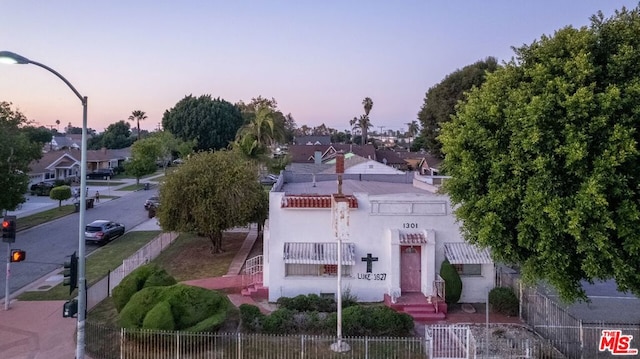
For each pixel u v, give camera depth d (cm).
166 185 2931
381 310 1772
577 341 1633
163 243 3353
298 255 2148
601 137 1339
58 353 1638
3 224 1980
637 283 1386
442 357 1571
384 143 17275
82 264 1460
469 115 1617
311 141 12988
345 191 2808
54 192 5009
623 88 1362
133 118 14112
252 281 2408
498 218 1484
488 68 5766
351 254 2155
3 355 1619
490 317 2033
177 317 1612
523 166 1433
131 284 1838
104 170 8875
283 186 3183
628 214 1288
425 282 2172
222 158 3062
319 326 1727
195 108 10000
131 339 1559
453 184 1664
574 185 1373
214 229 2867
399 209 2198
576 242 1407
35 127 10169
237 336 1552
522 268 1578
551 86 1416
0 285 2450
